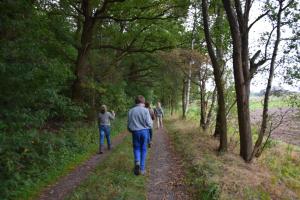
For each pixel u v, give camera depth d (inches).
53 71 364.8
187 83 1160.2
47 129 534.0
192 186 305.1
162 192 294.2
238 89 469.7
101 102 927.0
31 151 350.6
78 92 735.7
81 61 740.7
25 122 318.7
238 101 474.0
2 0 339.0
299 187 461.7
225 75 640.4
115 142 635.5
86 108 788.0
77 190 290.5
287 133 1078.4
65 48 666.8
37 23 394.0
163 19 831.1
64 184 322.3
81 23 863.1
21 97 323.6
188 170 363.6
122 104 1086.4
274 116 535.2
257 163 479.8
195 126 853.2
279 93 494.3
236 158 452.8
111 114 527.2
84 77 753.6
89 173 363.9
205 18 502.0
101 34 927.7
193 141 561.0
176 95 1729.8
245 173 375.2
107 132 525.0
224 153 464.1
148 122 350.3
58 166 385.4
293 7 460.1
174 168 386.9
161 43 948.0
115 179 314.7
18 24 335.9
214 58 500.7
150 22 864.9
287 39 471.2
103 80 920.9
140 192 287.1
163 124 1133.1
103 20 892.6
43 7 577.9
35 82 340.8
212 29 604.7
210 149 498.9
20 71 314.0
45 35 476.7
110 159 415.5
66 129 571.2
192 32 801.6
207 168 349.4
